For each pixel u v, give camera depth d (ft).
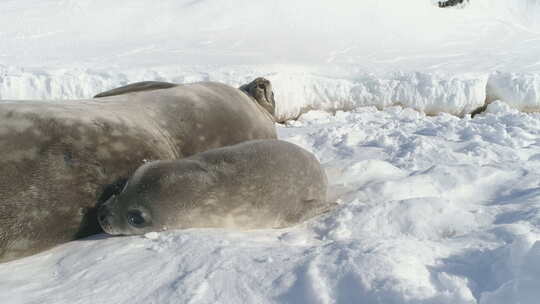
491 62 34.63
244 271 8.21
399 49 37.88
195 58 32.30
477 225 10.82
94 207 10.73
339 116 28.02
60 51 32.60
